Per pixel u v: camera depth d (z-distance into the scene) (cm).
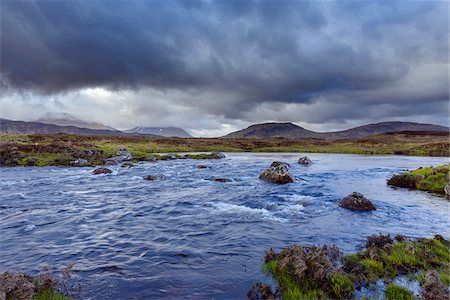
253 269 852
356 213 1522
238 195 2058
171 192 2223
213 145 12131
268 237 1152
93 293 727
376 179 2912
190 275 827
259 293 696
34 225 1358
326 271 739
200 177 3130
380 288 699
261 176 2925
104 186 2541
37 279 751
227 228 1282
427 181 2273
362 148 11362
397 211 1559
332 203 1762
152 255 984
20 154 5047
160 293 729
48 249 1053
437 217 1440
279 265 807
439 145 10300
